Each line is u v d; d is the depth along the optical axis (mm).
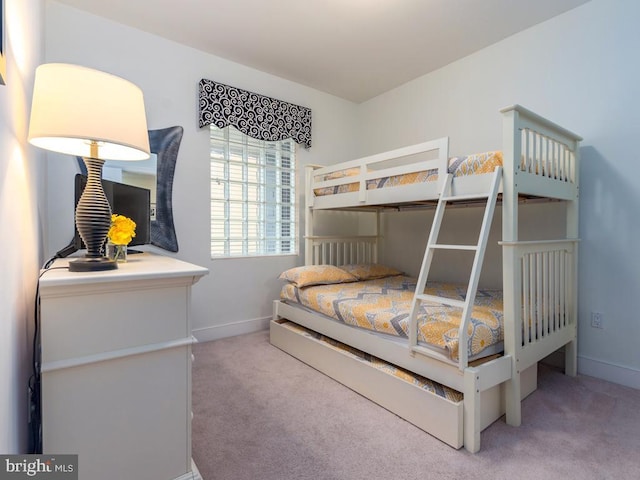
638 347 2186
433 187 2188
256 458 1503
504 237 1781
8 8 917
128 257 1823
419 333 1771
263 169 3459
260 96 3270
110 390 1106
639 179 2156
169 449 1218
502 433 1683
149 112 2730
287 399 2025
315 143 3777
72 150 1240
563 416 1835
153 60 2738
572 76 2408
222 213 3209
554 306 2178
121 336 1117
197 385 2203
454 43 2818
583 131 2371
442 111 3248
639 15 2133
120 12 2451
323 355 2389
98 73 1062
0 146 806
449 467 1442
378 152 3916
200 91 2926
